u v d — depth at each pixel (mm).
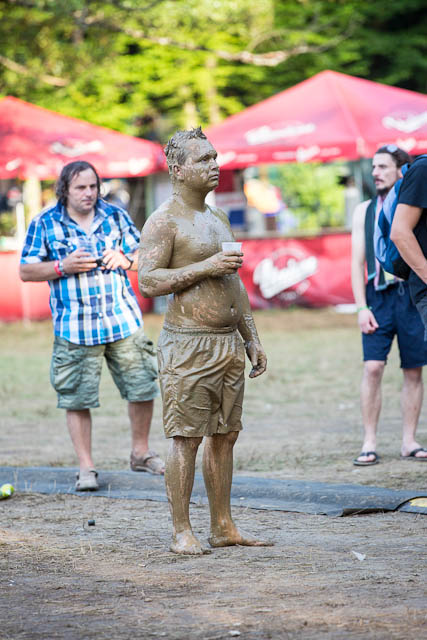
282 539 12398
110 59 54688
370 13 73250
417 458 17766
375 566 10844
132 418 16906
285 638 8523
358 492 14453
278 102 48625
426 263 12664
